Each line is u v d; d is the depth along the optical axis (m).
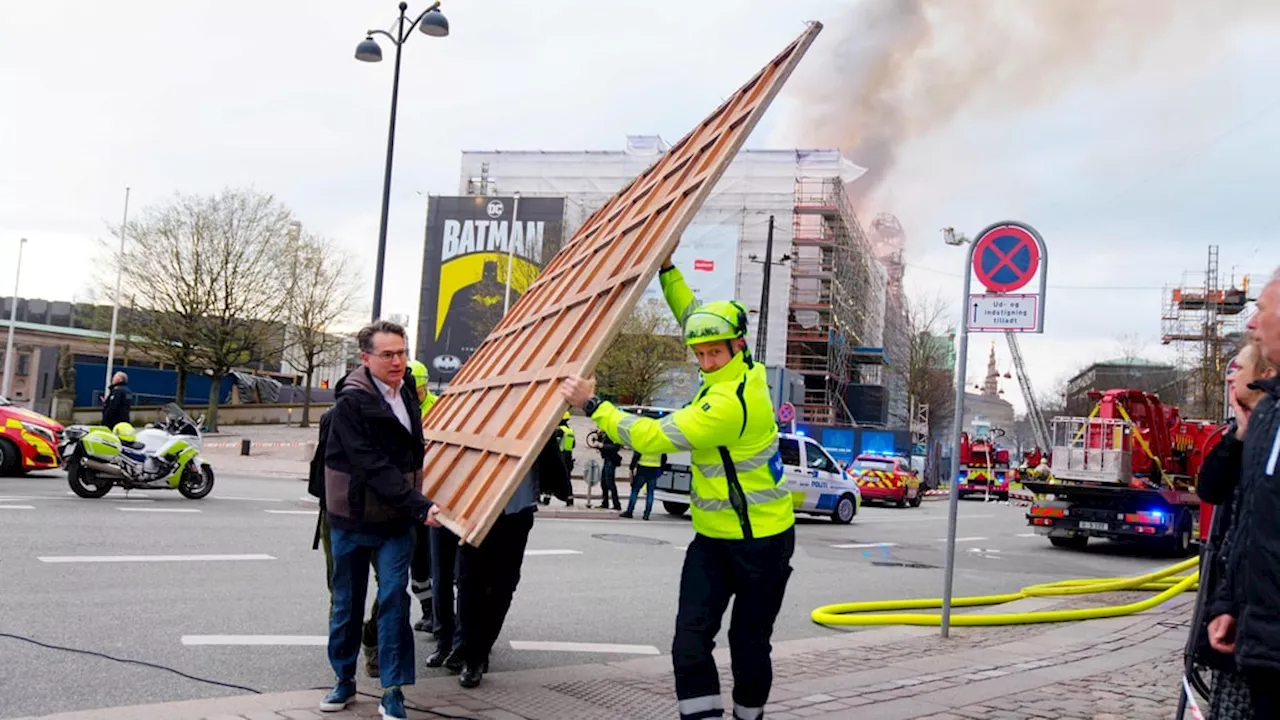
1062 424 18.22
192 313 41.28
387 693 4.64
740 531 4.04
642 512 20.16
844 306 64.56
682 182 5.28
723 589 4.10
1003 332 7.83
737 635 4.11
